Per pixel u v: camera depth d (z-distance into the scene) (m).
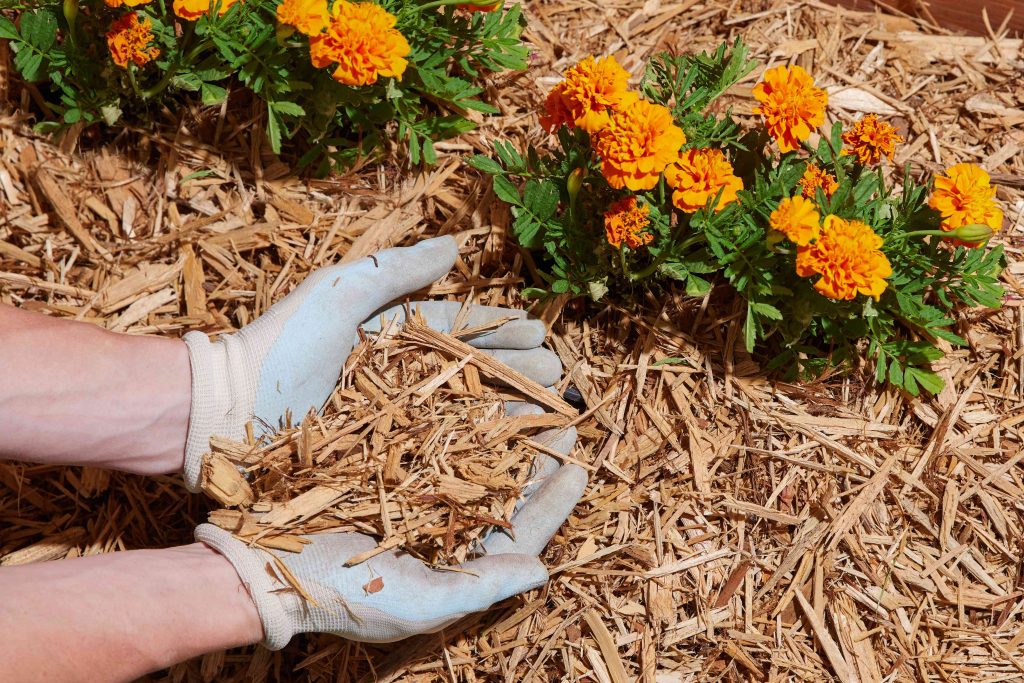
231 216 1.60
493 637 1.49
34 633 1.05
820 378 1.60
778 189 1.42
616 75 1.29
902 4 1.96
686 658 1.49
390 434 1.42
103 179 1.57
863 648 1.50
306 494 1.30
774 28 1.92
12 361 1.17
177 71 1.45
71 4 1.35
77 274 1.54
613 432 1.56
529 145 1.53
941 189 1.39
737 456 1.58
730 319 1.61
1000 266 1.57
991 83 1.92
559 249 1.53
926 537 1.58
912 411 1.63
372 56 1.30
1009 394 1.66
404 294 1.54
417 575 1.31
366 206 1.64
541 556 1.52
